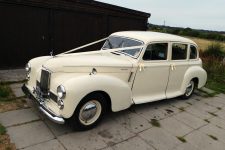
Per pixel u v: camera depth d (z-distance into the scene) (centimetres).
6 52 704
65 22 813
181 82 605
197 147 425
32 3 713
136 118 496
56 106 388
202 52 1566
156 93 547
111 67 446
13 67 727
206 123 528
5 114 442
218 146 439
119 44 538
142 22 1087
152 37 514
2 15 672
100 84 398
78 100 374
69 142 379
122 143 399
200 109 608
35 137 381
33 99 439
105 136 411
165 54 536
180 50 577
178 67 573
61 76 405
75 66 413
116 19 972
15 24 702
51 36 789
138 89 502
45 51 789
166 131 462
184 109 590
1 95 513
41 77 422
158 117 520
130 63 473
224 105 666
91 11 870
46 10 754
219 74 1051
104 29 940
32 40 749
